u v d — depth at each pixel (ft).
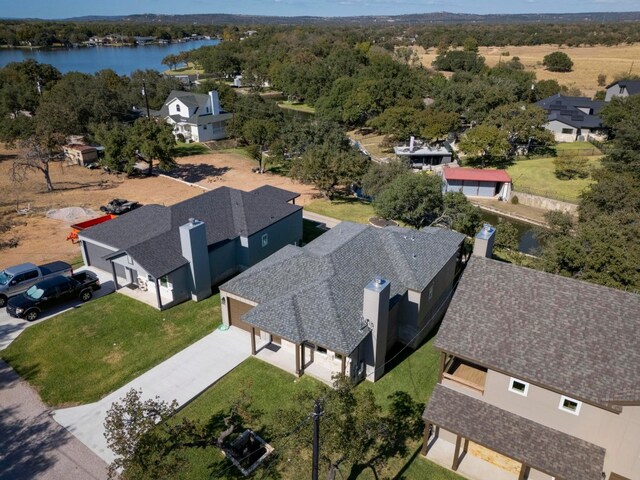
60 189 171.83
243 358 81.30
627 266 85.66
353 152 189.57
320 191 176.14
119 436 47.65
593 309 59.11
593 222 108.88
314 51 513.04
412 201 130.21
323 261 84.48
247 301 84.17
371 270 86.12
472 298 64.95
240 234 109.60
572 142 265.75
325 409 48.78
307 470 52.60
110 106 244.22
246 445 63.31
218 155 232.94
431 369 80.89
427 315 90.74
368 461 60.64
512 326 60.90
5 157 214.90
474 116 273.13
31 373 76.74
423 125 251.39
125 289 102.99
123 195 166.81
